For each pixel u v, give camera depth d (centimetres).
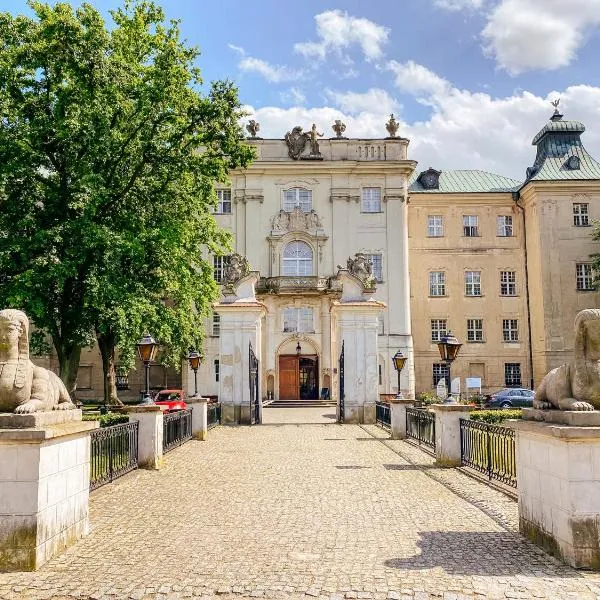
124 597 585
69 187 2200
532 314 4697
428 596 580
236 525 868
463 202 4850
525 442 779
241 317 2595
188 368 4478
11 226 2181
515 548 732
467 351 4741
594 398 688
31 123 2158
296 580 629
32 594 592
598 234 4281
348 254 4550
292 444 1883
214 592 598
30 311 2112
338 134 4656
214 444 1900
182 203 2461
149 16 2388
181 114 2341
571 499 652
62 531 736
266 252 4550
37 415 677
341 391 2592
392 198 4584
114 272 2114
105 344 2892
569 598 568
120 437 1288
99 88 2150
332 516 921
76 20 2144
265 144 4603
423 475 1297
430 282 4812
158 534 818
